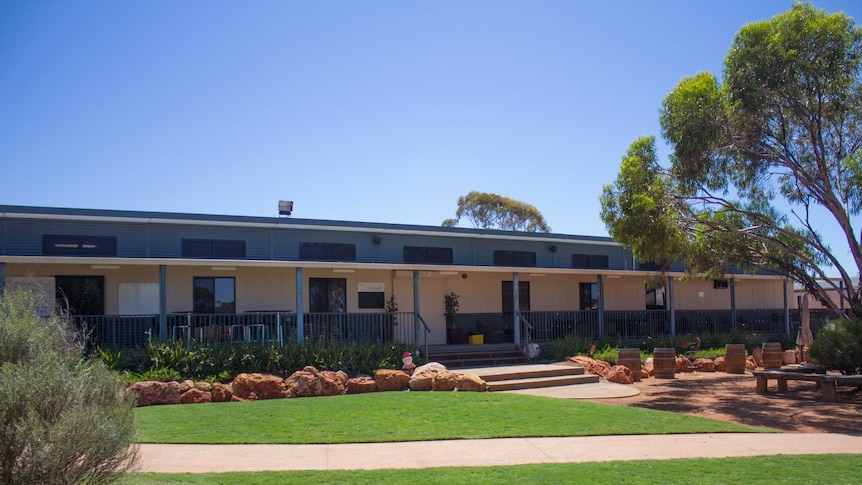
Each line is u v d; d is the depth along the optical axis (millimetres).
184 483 7066
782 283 30047
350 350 16156
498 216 50000
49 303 14773
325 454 8539
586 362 18234
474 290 22422
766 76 14695
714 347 23109
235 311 18484
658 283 21797
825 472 7852
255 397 13125
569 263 24500
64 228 16719
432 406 12000
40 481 5426
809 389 15898
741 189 17797
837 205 15406
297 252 19453
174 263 15625
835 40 14422
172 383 12703
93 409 5887
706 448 9180
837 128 16141
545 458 8477
